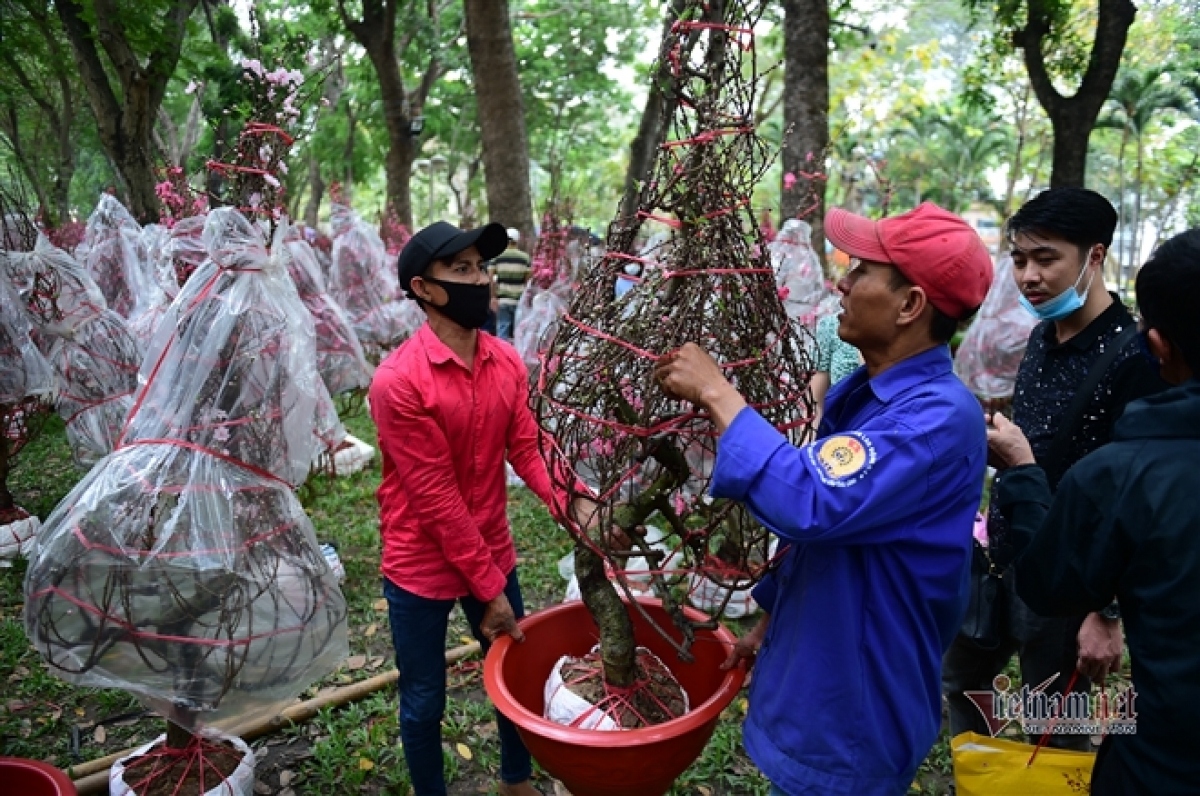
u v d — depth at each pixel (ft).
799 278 15.40
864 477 4.55
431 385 6.88
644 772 5.57
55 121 45.16
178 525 6.45
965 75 42.55
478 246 7.03
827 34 23.44
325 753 9.09
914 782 9.16
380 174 117.91
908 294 4.86
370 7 41.52
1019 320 16.92
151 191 24.82
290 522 7.06
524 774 8.09
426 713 7.43
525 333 18.69
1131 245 65.10
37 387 13.02
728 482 4.76
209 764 7.71
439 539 6.87
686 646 6.15
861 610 5.04
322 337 15.48
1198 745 4.19
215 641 6.45
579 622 7.35
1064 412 7.09
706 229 5.01
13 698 10.16
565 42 75.41
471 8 28.60
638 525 6.16
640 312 5.25
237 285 6.88
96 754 9.14
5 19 32.78
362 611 12.76
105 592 6.32
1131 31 58.59
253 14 8.16
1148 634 4.34
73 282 14.29
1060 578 4.73
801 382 5.57
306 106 7.90
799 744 5.14
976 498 5.06
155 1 23.80
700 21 4.90
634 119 111.86
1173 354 4.51
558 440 5.70
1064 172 30.99
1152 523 4.27
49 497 17.22
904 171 94.68
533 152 89.51
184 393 6.73
